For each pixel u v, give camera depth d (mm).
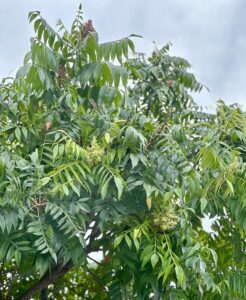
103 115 4469
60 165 4023
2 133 4547
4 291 5766
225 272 4754
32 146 4492
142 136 4188
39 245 3881
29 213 3932
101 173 4055
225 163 4477
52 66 4262
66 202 4078
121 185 3951
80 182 3908
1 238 3980
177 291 4332
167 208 4211
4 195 3855
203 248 4266
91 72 4305
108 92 4305
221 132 5020
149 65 6289
